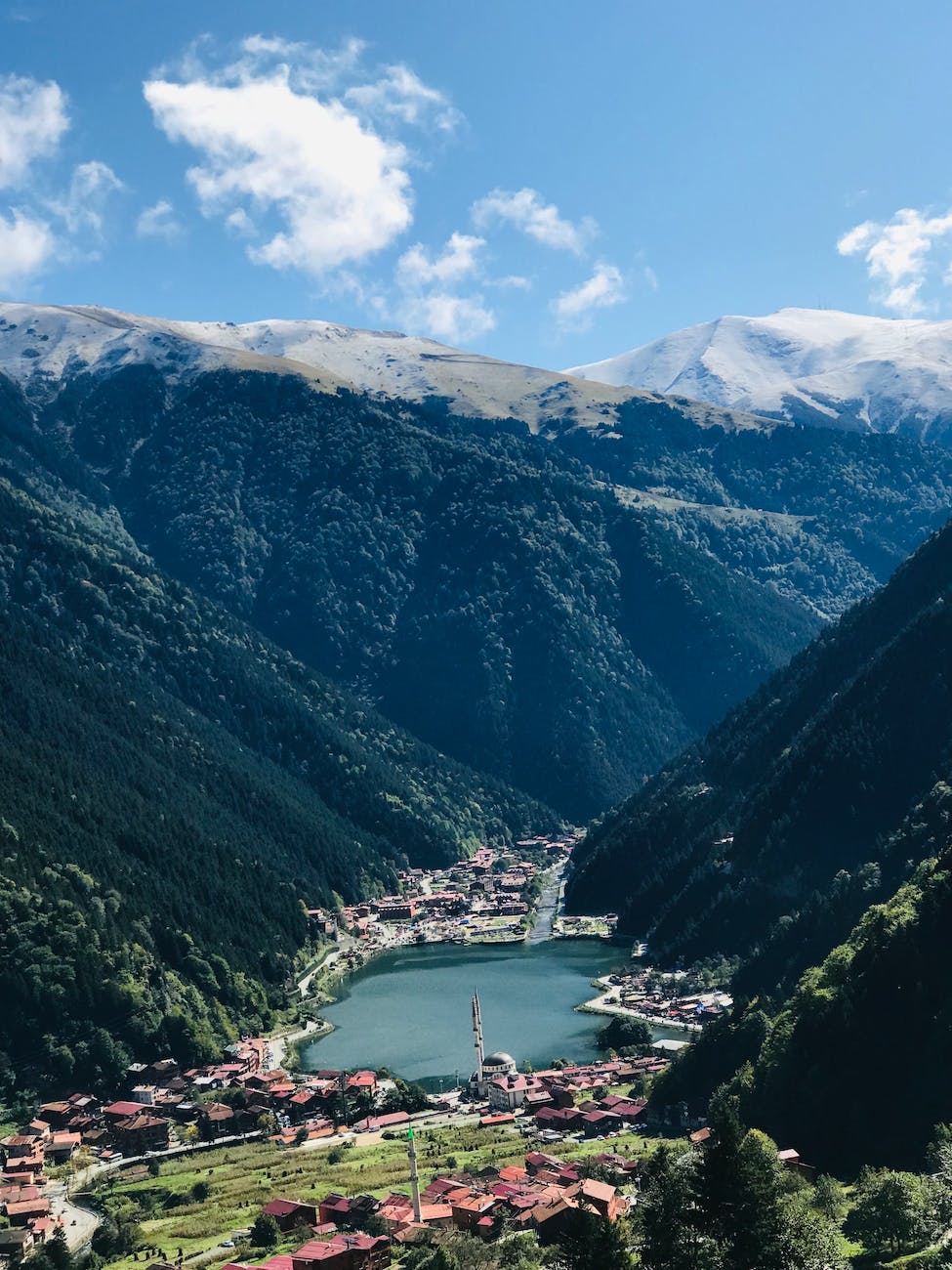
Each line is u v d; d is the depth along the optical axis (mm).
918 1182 159250
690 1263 137625
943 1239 152250
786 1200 147125
